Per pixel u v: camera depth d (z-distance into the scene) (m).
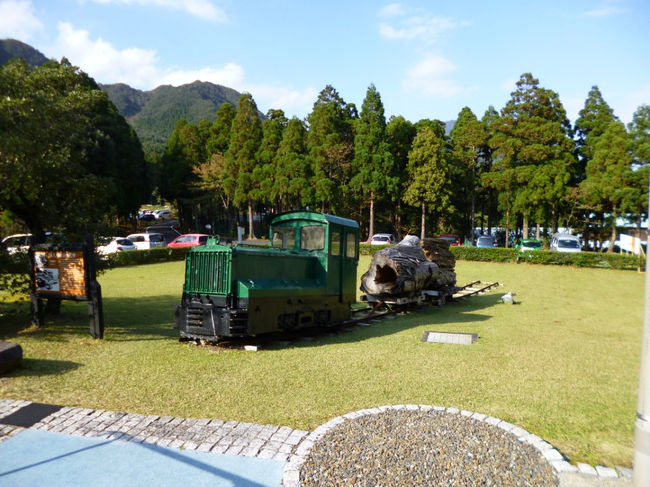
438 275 15.77
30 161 9.45
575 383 7.02
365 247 30.73
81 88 11.60
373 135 41.91
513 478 4.11
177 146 54.53
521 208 40.31
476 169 48.84
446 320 12.88
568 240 30.69
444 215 45.97
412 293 14.40
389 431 5.02
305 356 8.33
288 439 4.89
